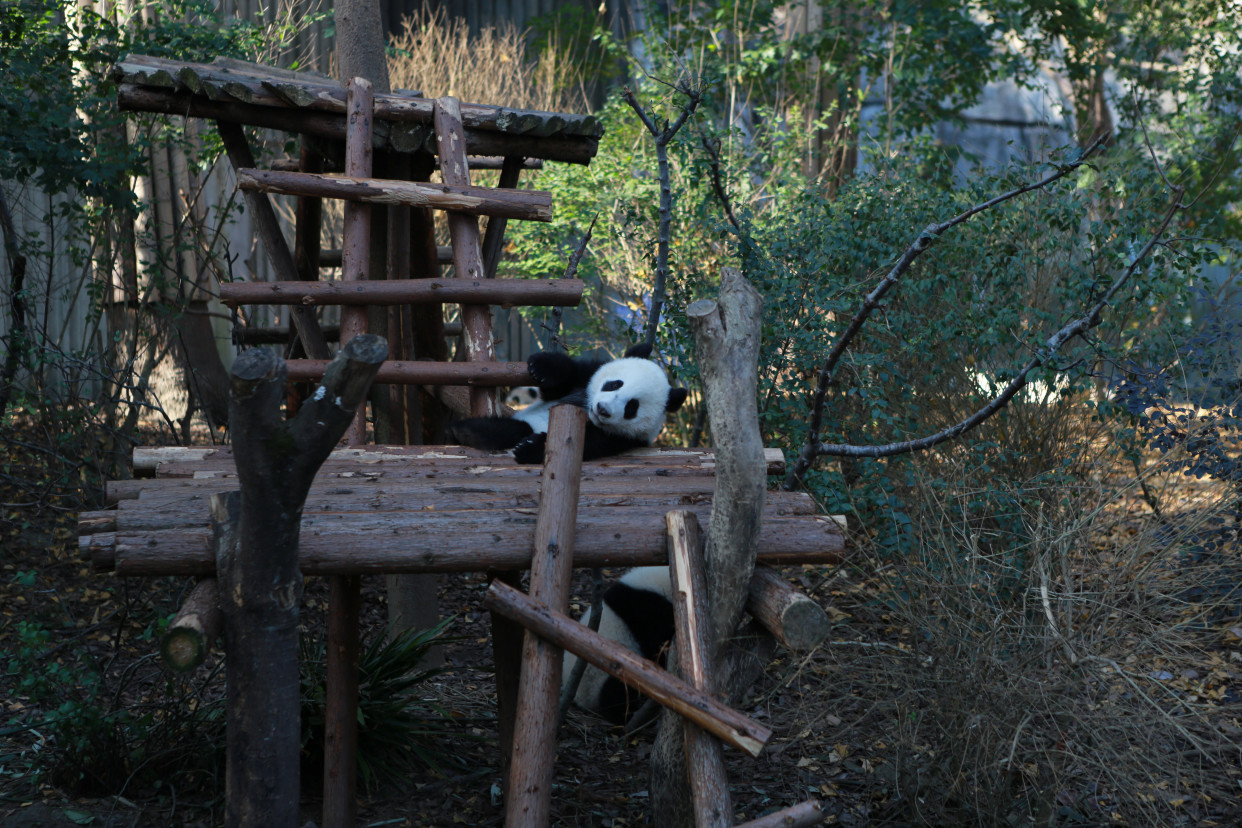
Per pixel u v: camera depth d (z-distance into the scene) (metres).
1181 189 4.64
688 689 2.88
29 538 6.37
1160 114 9.88
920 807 3.90
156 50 6.52
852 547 5.24
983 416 4.80
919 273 6.00
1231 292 6.30
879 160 7.08
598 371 4.28
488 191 4.61
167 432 8.30
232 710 2.81
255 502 2.58
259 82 4.61
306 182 4.39
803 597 2.99
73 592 5.90
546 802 2.99
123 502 3.06
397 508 3.22
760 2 10.41
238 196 9.08
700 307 3.06
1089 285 5.41
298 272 5.46
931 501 4.67
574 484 3.14
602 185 8.12
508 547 3.10
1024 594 3.82
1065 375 5.53
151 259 8.54
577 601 6.39
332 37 9.87
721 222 6.19
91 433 6.30
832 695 4.55
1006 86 11.51
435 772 4.37
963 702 3.65
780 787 4.31
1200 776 4.11
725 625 3.09
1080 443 6.10
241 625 2.77
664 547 3.20
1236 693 4.92
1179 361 5.62
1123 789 3.60
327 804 3.63
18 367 6.27
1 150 5.81
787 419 5.87
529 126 5.05
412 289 4.39
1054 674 3.67
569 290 4.46
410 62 9.70
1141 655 3.96
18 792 3.96
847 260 5.91
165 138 7.11
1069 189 5.80
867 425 6.21
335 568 2.97
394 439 5.36
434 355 5.46
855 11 10.65
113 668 5.05
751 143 8.56
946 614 3.79
